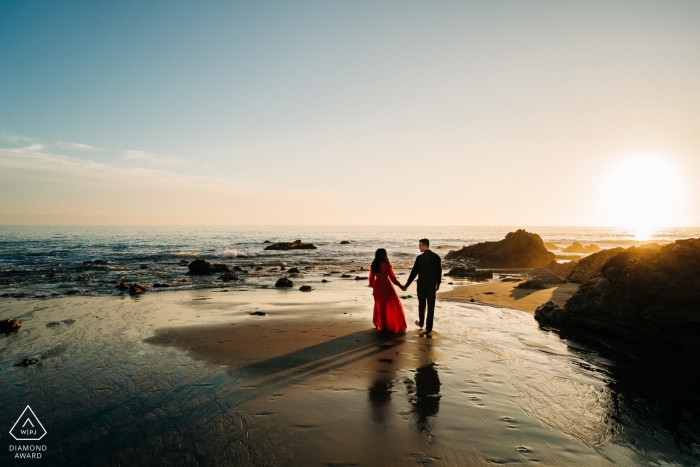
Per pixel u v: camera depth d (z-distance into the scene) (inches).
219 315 357.7
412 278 304.8
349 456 126.2
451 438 137.2
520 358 229.1
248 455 127.7
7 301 434.6
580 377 199.0
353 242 2102.6
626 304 275.9
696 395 177.9
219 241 2070.6
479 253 1133.7
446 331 296.4
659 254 278.1
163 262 982.4
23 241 1889.8
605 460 126.0
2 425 149.6
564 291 483.5
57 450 132.2
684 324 250.4
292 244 1584.6
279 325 315.9
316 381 191.3
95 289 532.4
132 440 138.3
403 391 178.7
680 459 127.5
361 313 369.1
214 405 165.0
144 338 275.0
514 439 137.4
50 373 205.3
